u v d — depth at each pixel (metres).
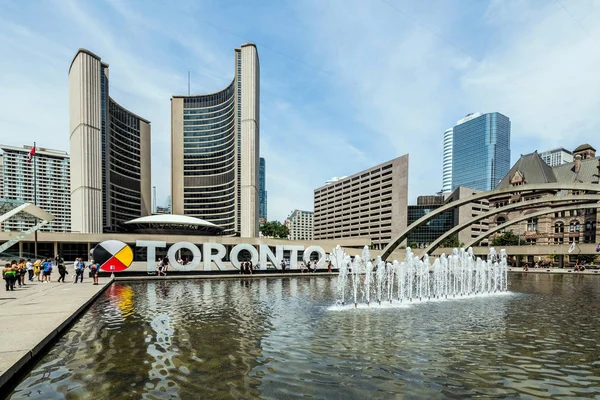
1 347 8.10
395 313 15.05
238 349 9.38
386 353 9.18
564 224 78.44
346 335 11.04
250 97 104.25
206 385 6.91
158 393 6.50
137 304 16.58
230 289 23.09
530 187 35.19
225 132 124.50
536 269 55.59
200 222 73.50
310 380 7.27
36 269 24.95
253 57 105.12
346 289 24.22
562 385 7.22
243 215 102.31
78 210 76.75
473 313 15.30
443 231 106.12
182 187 130.25
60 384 6.87
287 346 9.73
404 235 40.59
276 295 20.27
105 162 98.25
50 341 9.44
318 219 150.75
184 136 131.88
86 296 16.89
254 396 6.43
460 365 8.34
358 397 6.49
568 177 87.81
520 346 9.97
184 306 16.14
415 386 7.06
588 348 9.80
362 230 117.31
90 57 78.19
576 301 19.62
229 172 119.75
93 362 8.20
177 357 8.64
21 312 12.48
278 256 36.34
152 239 53.19
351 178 126.06
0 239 46.66
